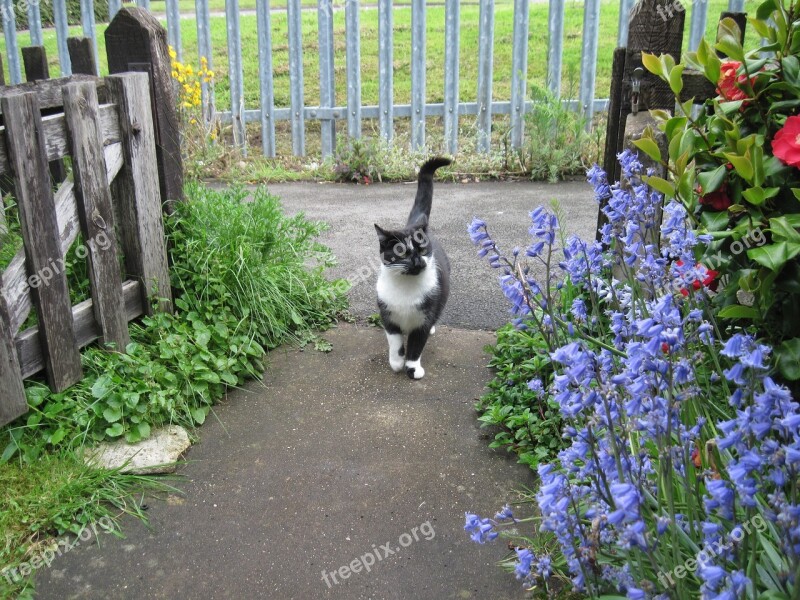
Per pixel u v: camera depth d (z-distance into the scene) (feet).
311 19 15.57
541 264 6.81
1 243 4.95
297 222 6.26
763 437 2.27
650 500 2.64
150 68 5.04
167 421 4.49
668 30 4.57
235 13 10.56
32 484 3.86
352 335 5.72
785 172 3.21
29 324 4.64
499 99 12.25
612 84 4.90
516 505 3.80
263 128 10.95
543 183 9.64
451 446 4.31
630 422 2.51
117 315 4.76
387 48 10.46
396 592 3.28
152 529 3.70
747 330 3.40
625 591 2.52
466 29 14.52
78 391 4.40
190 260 5.32
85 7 10.76
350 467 4.16
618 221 3.87
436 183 9.78
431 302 4.98
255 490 3.98
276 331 5.49
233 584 3.35
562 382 2.58
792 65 3.26
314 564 3.46
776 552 2.38
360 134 10.91
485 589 3.28
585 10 10.02
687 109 3.43
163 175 5.30
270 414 4.69
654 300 3.29
